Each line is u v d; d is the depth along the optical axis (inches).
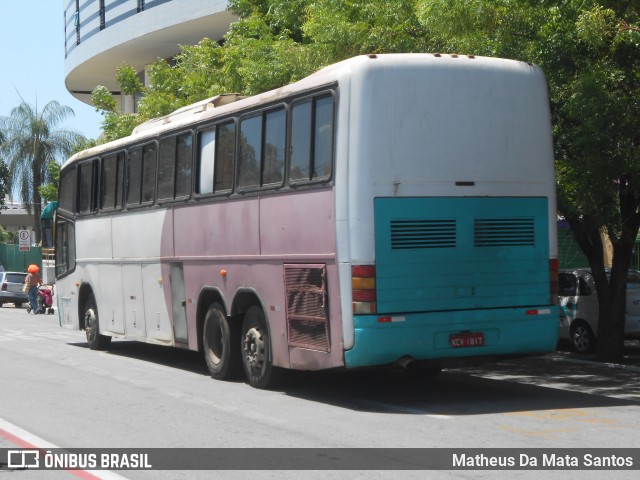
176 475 300.5
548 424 383.6
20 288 1686.8
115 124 1138.7
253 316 494.3
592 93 494.3
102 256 687.7
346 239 411.5
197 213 543.5
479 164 432.1
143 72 1920.5
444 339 420.5
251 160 487.5
